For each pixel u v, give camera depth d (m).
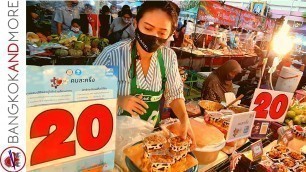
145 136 1.19
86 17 4.54
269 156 1.58
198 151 1.21
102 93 0.76
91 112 0.75
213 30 5.13
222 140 1.30
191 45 4.75
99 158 0.80
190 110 1.99
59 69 0.68
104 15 4.75
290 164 1.51
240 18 4.61
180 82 1.69
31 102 0.65
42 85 0.66
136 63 1.48
